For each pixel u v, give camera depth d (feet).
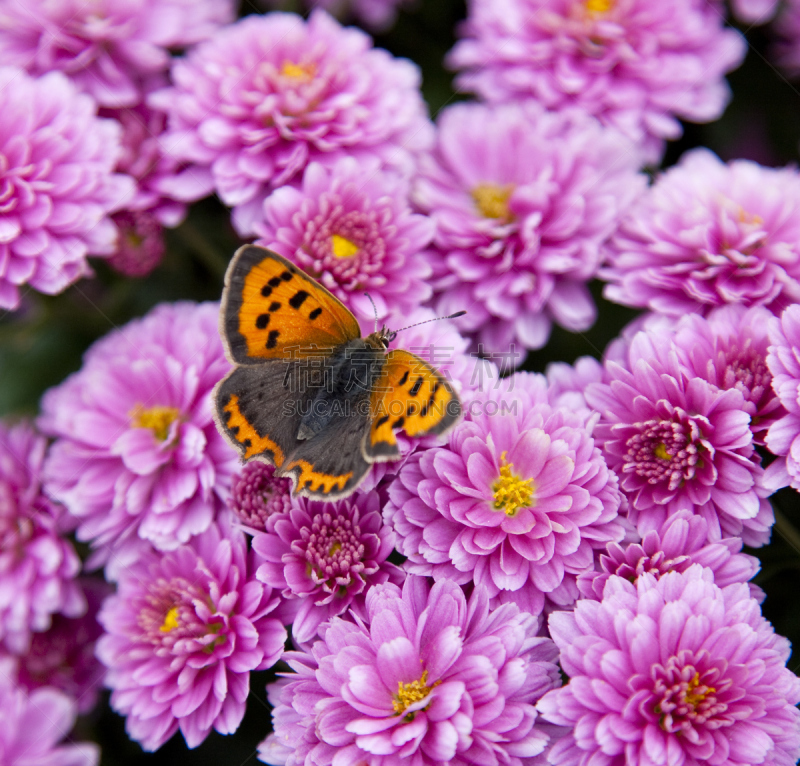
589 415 0.69
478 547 0.67
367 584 0.67
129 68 0.76
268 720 0.70
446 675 0.65
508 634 0.66
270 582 0.68
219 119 0.74
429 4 0.82
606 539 0.67
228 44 0.75
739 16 0.79
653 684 0.65
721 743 0.65
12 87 0.72
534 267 0.73
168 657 0.69
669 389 0.69
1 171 0.71
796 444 0.67
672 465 0.68
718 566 0.67
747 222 0.72
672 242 0.72
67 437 0.73
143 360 0.72
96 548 0.72
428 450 0.68
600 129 0.75
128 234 0.74
